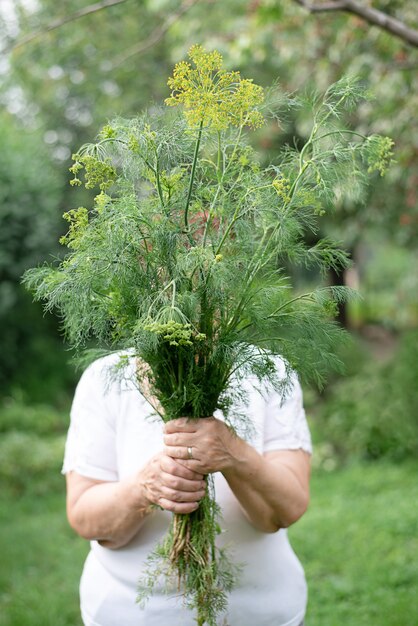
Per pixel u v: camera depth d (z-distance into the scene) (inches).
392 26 119.2
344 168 63.1
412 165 180.4
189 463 62.3
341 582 152.6
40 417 293.0
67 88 291.4
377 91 165.6
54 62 248.5
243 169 62.9
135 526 67.6
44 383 333.7
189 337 54.9
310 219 63.7
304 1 121.6
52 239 325.7
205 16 200.7
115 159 62.7
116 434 72.4
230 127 63.4
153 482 63.9
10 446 247.3
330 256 63.5
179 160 61.8
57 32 233.9
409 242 254.4
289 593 70.9
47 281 60.6
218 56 58.3
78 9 235.8
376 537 174.2
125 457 71.3
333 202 61.5
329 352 65.0
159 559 66.8
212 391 62.0
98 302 61.2
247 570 68.8
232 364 60.9
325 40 178.7
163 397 63.3
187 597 65.0
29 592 158.2
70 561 177.2
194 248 56.8
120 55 255.6
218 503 69.6
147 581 67.8
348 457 249.6
